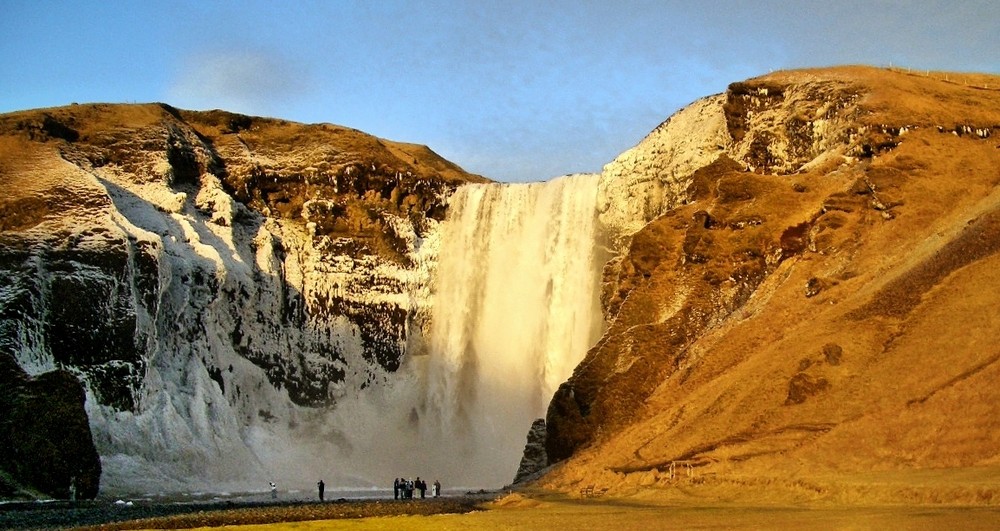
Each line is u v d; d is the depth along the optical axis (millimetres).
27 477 80812
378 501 75062
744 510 49312
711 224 86188
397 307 120438
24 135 112438
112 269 96562
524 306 118125
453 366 119062
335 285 118875
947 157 83125
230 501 79812
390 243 123000
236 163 123125
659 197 107812
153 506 72625
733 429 62125
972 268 63781
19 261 93688
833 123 91750
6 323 88625
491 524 50719
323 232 121188
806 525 42375
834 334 64562
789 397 61500
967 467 49312
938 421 52969
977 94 95625
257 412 110000
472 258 123000
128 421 93688
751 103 101312
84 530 53250
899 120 86875
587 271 113812
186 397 101688
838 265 75500
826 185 84438
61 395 84750
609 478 65125
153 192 113438
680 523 46219
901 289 65750
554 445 79625
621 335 82125
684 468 60469
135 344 96375
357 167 124688
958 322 59531
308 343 115938
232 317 111312
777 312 73125
